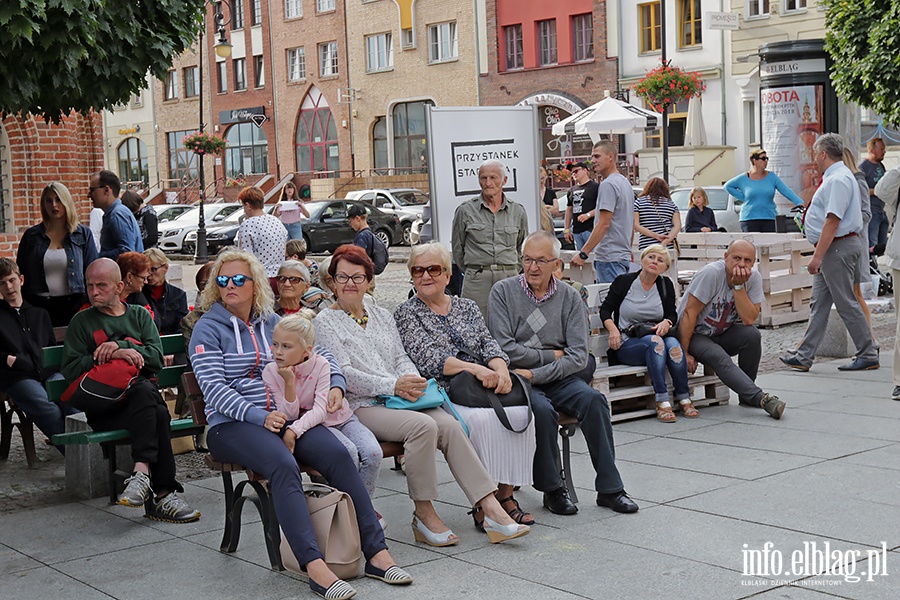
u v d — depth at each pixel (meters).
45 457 8.30
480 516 6.05
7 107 6.88
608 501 6.39
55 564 5.70
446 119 10.08
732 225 22.73
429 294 6.45
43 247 8.46
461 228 9.02
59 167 13.05
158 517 6.46
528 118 10.46
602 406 6.38
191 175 55.78
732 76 34.62
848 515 6.07
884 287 15.48
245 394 5.70
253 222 10.85
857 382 9.91
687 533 5.87
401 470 7.54
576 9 38.59
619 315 9.00
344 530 5.32
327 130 49.12
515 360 6.65
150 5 7.42
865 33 19.61
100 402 6.45
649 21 36.78
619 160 37.41
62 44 6.62
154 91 56.62
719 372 8.88
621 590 5.07
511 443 6.15
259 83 52.06
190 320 7.24
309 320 5.84
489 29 41.38
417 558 5.66
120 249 9.40
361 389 6.06
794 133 20.78
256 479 5.57
